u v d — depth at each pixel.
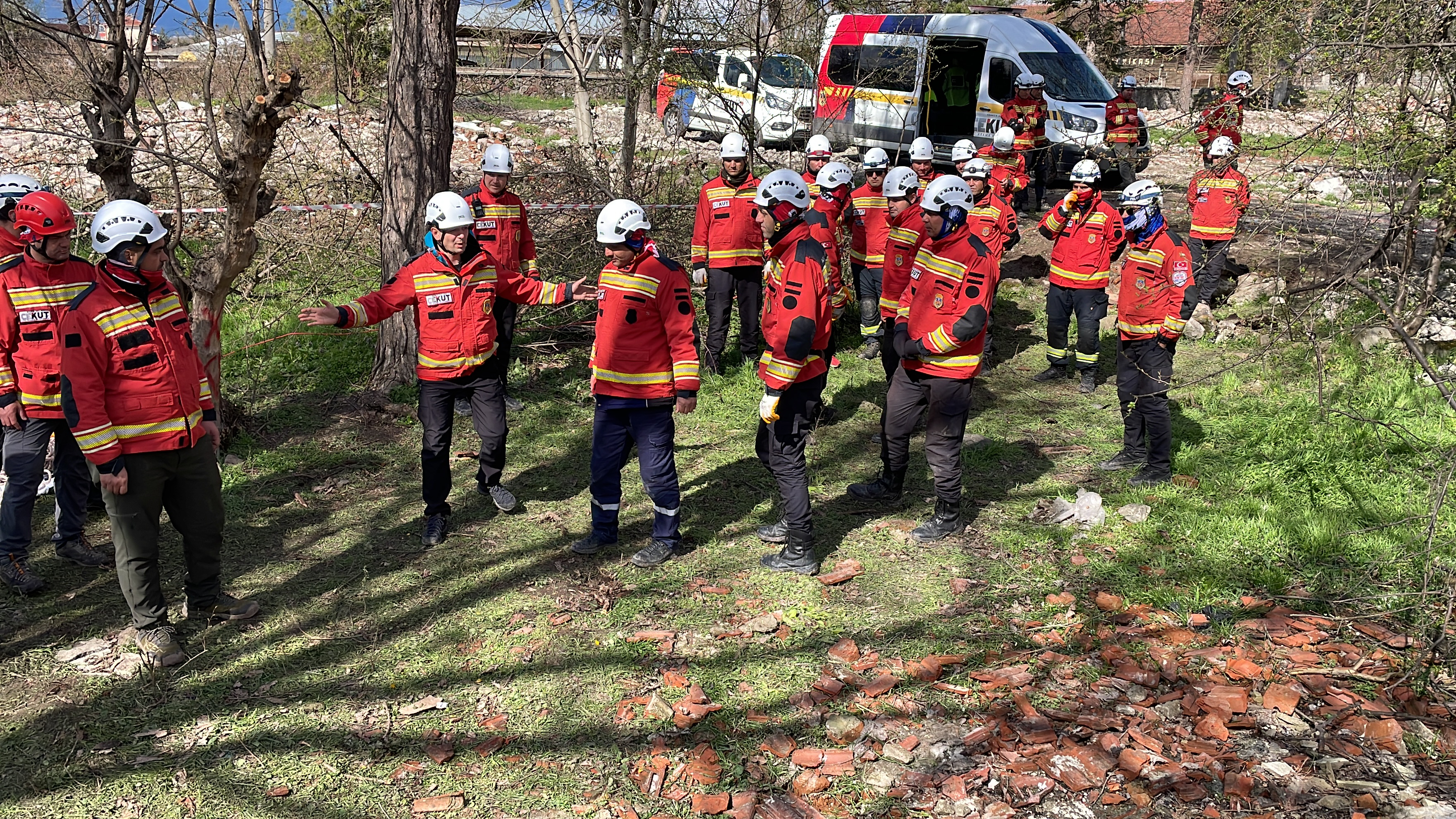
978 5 18.16
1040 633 4.30
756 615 4.46
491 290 5.03
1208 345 8.72
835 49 14.41
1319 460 5.94
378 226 10.37
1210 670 4.01
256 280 9.45
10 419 4.30
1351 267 6.72
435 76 6.84
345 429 6.66
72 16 5.66
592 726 3.67
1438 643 3.92
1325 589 4.59
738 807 3.26
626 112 10.54
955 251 4.77
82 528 4.75
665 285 4.61
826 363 4.76
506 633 4.30
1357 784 3.32
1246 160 12.52
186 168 11.17
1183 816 3.21
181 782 3.35
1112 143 12.94
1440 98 5.89
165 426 3.86
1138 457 6.11
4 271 4.25
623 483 5.92
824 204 6.91
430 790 3.35
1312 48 5.37
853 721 3.66
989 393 7.72
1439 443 5.99
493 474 5.49
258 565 4.89
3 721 3.65
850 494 5.76
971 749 3.54
